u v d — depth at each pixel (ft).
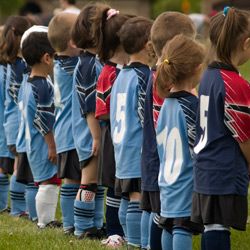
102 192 77.97
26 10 236.63
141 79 68.39
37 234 77.36
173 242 61.00
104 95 71.87
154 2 469.57
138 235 69.97
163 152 62.13
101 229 77.25
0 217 89.25
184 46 61.00
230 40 58.23
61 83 77.71
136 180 68.85
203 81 59.16
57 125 78.07
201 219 58.34
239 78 57.77
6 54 88.38
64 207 78.02
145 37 68.85
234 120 56.95
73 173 77.20
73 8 160.86
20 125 86.33
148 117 64.95
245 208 57.88
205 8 354.54
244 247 72.33
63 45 77.77
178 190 60.70
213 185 57.47
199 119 59.16
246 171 57.93
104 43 72.33
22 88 84.74
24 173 85.81
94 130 73.51
